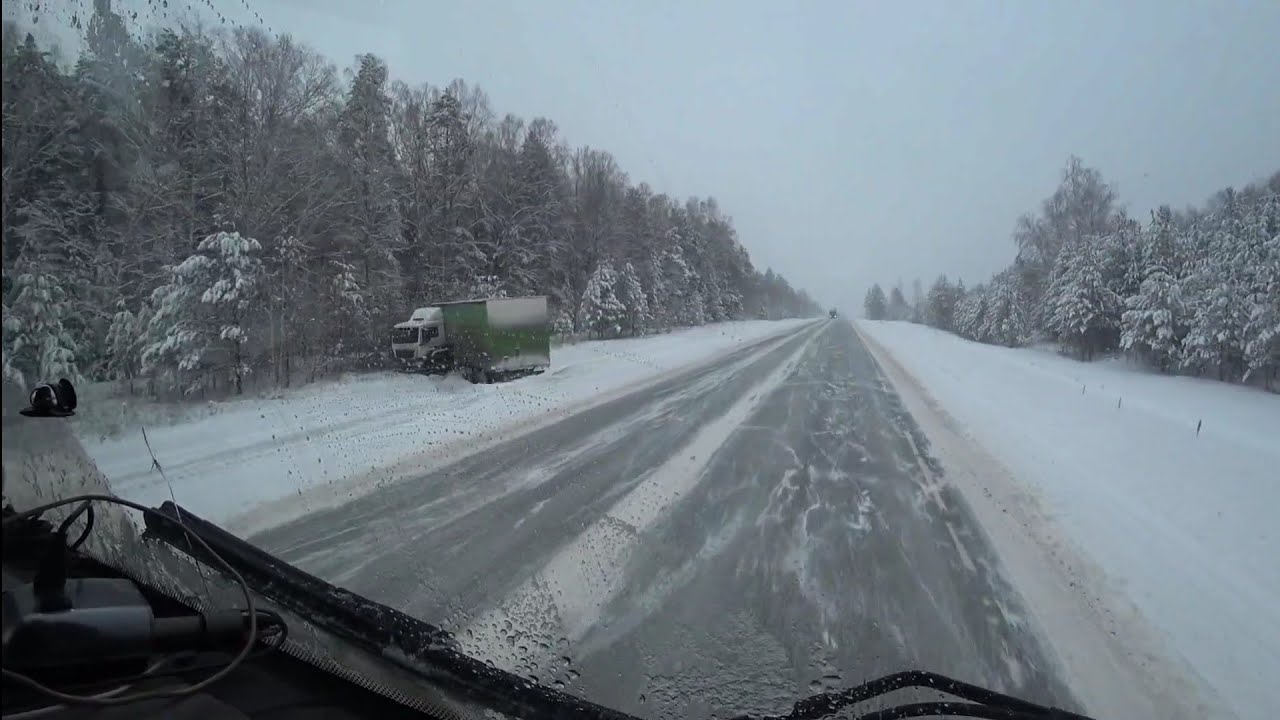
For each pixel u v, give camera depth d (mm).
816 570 4594
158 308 9008
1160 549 5230
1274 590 4496
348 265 17375
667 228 45812
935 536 5391
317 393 12109
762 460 7941
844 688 3080
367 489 6172
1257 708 3104
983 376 20109
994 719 2336
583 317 34469
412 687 2027
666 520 5625
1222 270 24641
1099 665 3461
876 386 15805
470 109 25594
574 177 35688
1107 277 33594
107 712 1486
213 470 6164
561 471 7184
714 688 3027
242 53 10898
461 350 16406
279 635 1982
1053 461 8352
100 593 1623
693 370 18859
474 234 28312
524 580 4230
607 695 2910
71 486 2008
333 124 15828
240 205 11539
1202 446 9422
